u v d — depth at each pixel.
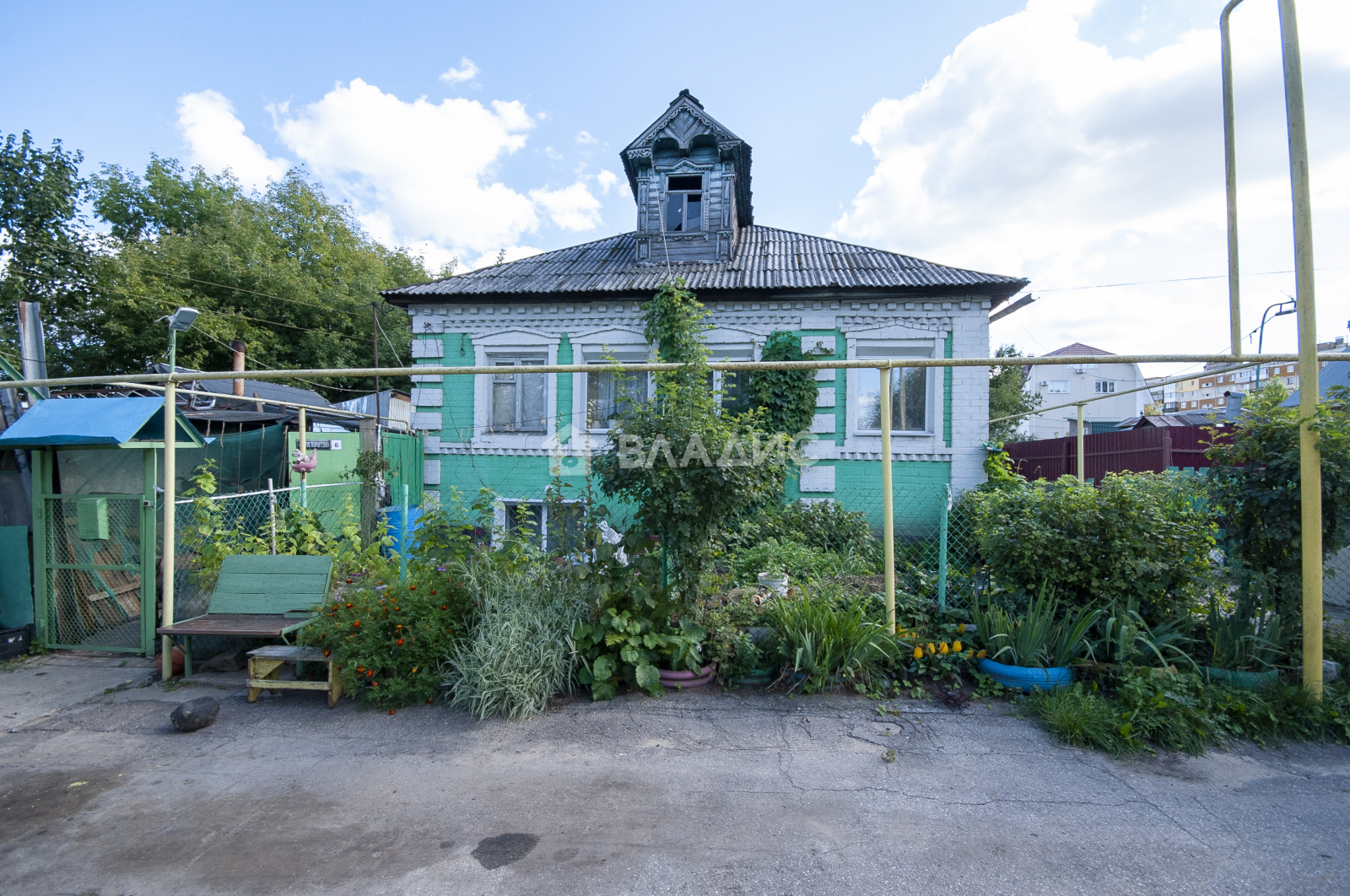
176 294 18.61
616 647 4.48
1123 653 4.16
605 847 2.78
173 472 5.06
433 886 2.53
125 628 5.72
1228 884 2.54
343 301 22.88
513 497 10.10
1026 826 2.93
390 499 9.27
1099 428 35.16
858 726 3.98
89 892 2.53
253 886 2.54
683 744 3.76
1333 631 4.62
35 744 3.84
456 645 4.43
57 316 18.02
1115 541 4.32
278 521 6.77
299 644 4.56
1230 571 4.66
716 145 10.75
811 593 5.23
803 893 2.48
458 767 3.51
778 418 9.42
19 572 5.57
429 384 10.38
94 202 21.89
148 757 3.66
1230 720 3.81
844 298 9.50
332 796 3.22
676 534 4.34
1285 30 3.97
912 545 8.13
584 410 10.05
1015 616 4.67
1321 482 4.09
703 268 10.52
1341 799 3.15
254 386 12.70
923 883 2.54
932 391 9.47
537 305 10.20
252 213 23.67
